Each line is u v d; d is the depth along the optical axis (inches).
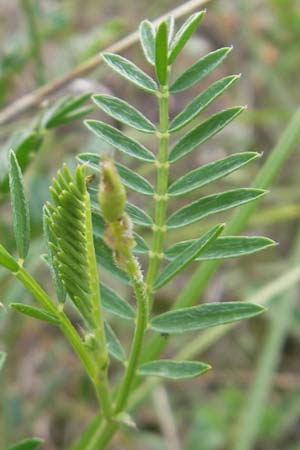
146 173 15.2
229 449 14.0
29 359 14.6
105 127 7.2
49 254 6.5
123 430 14.0
